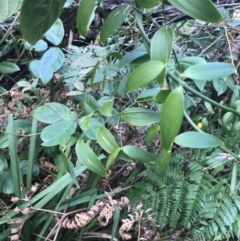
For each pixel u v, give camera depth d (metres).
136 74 0.52
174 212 0.99
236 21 1.01
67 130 0.76
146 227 0.99
